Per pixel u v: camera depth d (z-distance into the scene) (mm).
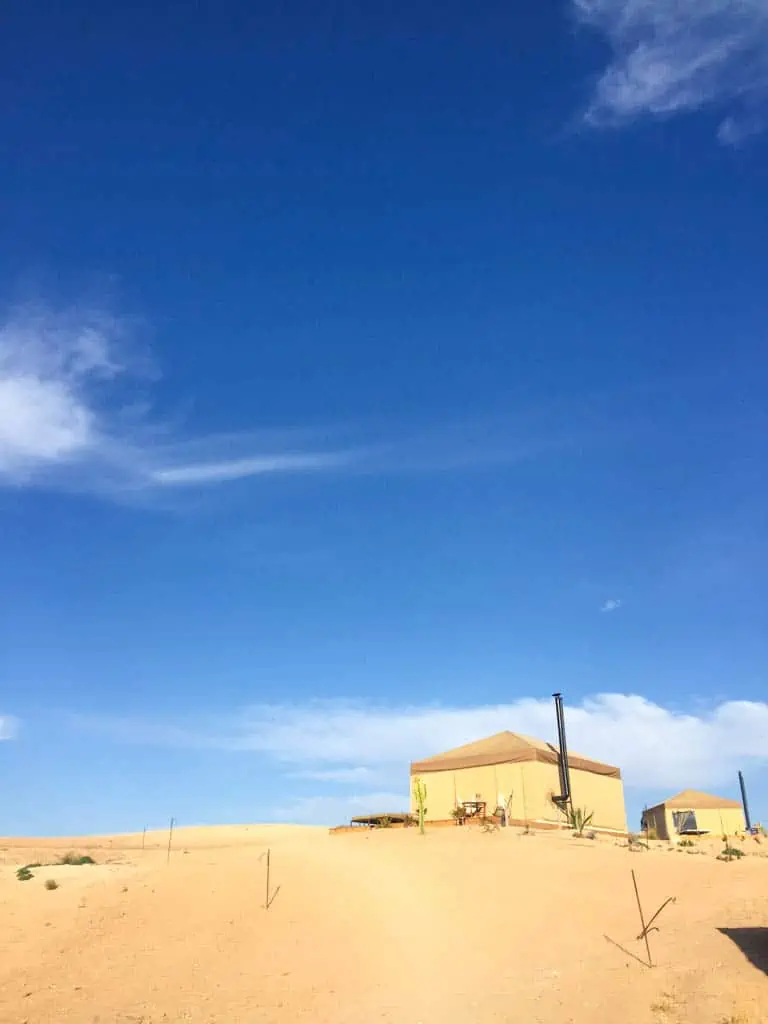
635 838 58625
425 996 25484
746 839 64875
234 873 40938
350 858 45156
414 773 68438
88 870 42906
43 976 29031
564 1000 23109
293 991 27047
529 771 63344
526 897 35719
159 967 29797
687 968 24047
